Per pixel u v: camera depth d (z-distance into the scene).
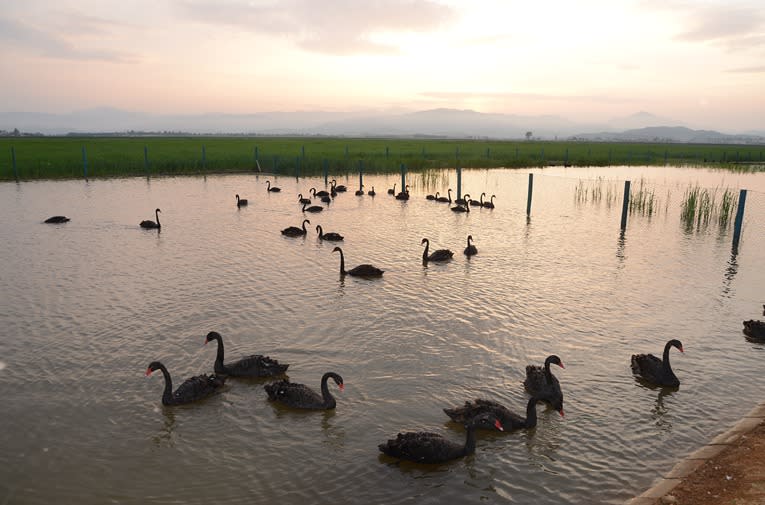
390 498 10.36
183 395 13.73
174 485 10.62
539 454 11.76
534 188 59.03
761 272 25.58
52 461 11.29
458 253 29.27
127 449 11.77
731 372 15.42
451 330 18.16
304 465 11.34
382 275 24.62
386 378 14.95
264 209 43.75
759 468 10.53
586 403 13.78
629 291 22.48
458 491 10.57
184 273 24.58
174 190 53.88
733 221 38.66
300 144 146.12
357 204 47.41
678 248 30.61
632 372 15.39
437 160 84.81
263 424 12.88
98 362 15.66
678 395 14.16
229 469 11.16
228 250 29.36
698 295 22.08
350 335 17.69
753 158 106.31
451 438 12.34
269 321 18.80
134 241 31.31
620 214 42.56
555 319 19.23
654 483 10.67
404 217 41.03
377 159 81.56
